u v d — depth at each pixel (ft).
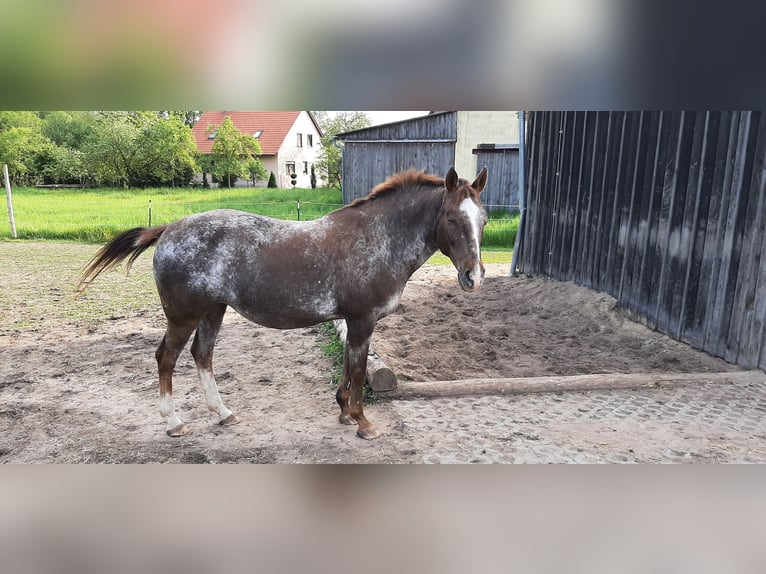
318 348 19.40
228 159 84.74
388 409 14.43
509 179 53.36
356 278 12.12
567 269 28.32
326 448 12.26
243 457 11.82
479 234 11.23
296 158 108.27
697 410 14.48
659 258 21.20
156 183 77.20
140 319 22.54
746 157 17.16
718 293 18.51
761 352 17.01
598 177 25.38
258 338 20.68
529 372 17.31
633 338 20.94
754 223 17.02
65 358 17.88
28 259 33.86
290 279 11.96
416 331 21.91
